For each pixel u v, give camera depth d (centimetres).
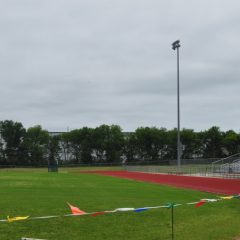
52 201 1959
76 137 13112
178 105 6569
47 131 13212
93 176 5522
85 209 1675
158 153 13262
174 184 3631
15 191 2564
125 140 13225
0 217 1452
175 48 6806
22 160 12644
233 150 12544
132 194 2453
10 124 12612
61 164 11756
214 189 3022
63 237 1159
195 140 13138
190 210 1700
